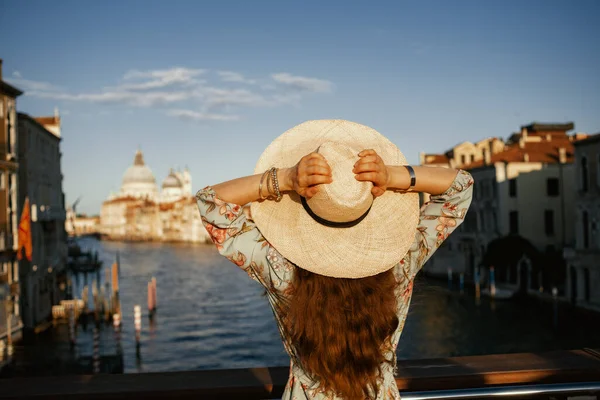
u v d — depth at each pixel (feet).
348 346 6.17
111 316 157.38
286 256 6.60
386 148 7.30
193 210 592.60
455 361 9.73
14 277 110.01
